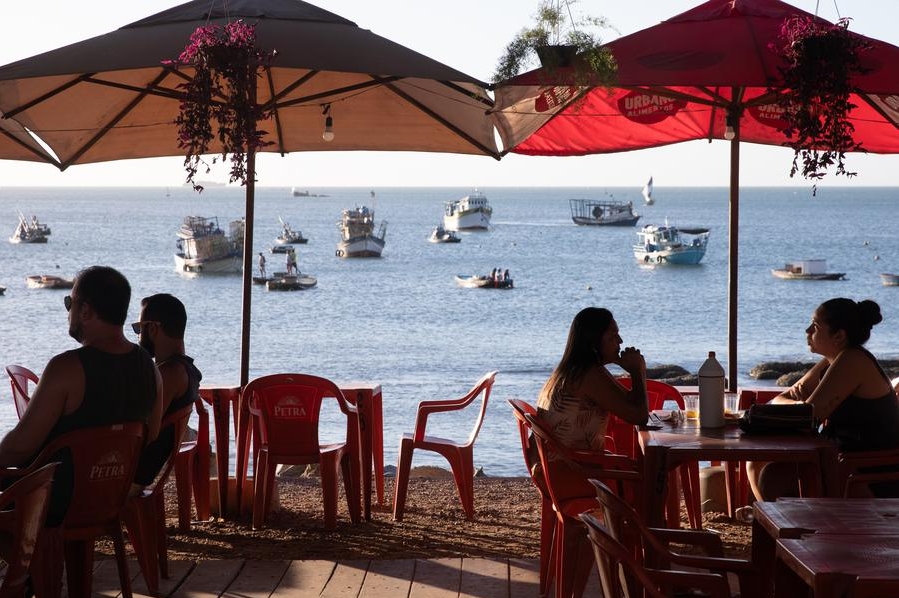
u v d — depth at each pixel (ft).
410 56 17.12
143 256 298.56
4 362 106.83
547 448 14.61
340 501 22.07
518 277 235.61
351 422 19.39
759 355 112.37
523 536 18.69
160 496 15.57
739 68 16.44
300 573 15.87
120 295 12.65
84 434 12.10
